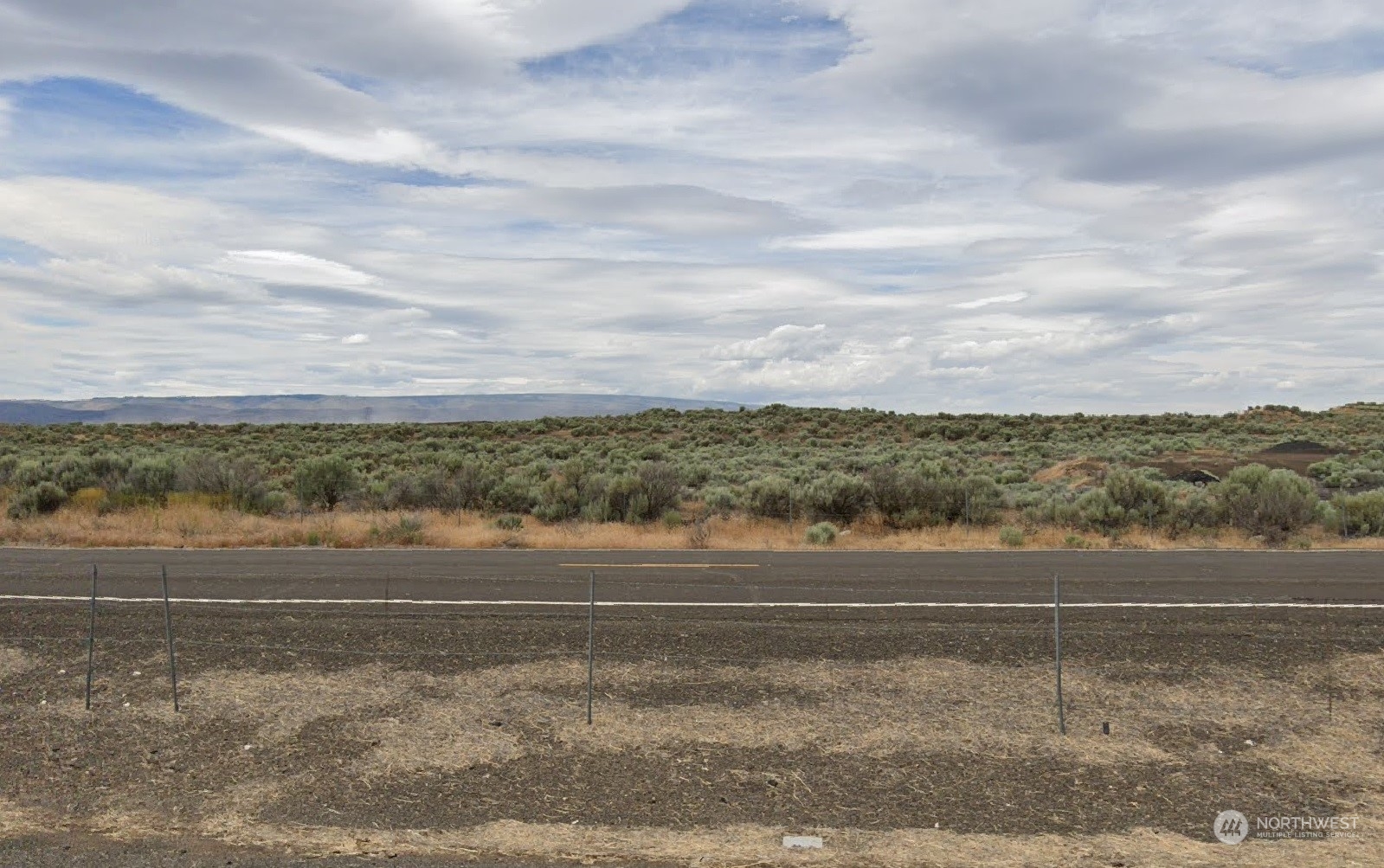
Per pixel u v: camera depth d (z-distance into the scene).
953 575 17.52
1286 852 6.72
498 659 11.34
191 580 16.91
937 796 7.66
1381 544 22.42
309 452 51.97
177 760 8.42
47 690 10.25
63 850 6.75
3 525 23.92
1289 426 67.44
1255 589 15.95
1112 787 7.86
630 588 16.14
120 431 68.00
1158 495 26.52
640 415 77.19
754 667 11.05
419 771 8.16
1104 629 12.84
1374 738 8.94
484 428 71.50
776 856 6.62
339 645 12.01
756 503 28.38
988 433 62.72
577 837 6.93
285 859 6.59
